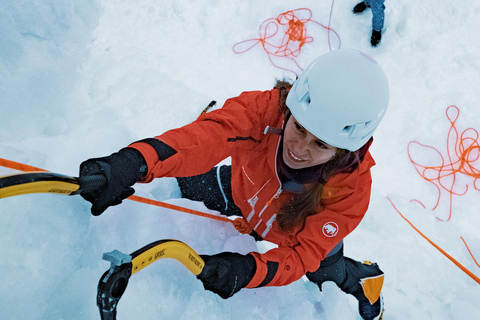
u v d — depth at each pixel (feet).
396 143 12.49
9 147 5.20
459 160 12.23
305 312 6.08
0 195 2.77
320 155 5.15
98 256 4.91
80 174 3.65
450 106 12.96
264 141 5.52
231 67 12.84
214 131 4.88
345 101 4.77
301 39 13.52
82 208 5.11
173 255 4.11
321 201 5.65
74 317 4.44
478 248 10.52
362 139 5.20
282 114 5.42
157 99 9.88
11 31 7.26
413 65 13.60
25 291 4.30
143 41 12.34
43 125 7.14
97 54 10.56
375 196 10.78
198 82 11.27
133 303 4.64
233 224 6.87
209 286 4.66
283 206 5.66
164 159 4.29
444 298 8.89
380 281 7.64
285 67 13.24
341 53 5.00
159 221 5.78
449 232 10.59
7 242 4.38
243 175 6.10
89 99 9.25
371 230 10.02
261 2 13.88
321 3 14.25
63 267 4.64
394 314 8.35
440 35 13.97
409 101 13.07
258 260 5.12
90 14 10.59
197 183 7.35
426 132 12.60
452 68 13.57
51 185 3.13
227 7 13.57
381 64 13.66
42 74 7.56
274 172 5.59
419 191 11.80
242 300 5.66
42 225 4.64
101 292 3.38
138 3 12.82
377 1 12.73
